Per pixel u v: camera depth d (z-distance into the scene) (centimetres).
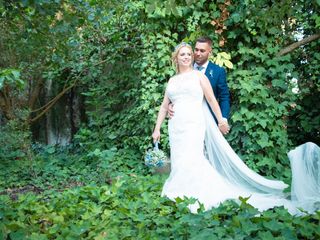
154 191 484
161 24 628
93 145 795
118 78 851
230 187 451
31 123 972
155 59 645
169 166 606
